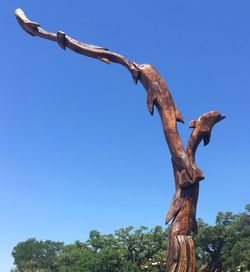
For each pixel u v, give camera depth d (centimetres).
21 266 7619
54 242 9431
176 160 909
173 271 834
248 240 5259
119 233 5641
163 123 946
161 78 979
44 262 8756
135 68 996
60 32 1091
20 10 1170
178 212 880
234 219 5672
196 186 897
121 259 5194
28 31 1151
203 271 873
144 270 5416
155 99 962
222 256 5450
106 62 1049
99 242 5675
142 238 5562
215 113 941
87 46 1066
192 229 881
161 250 5503
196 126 930
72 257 6312
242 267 5094
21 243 9306
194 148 925
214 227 5506
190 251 848
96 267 5062
